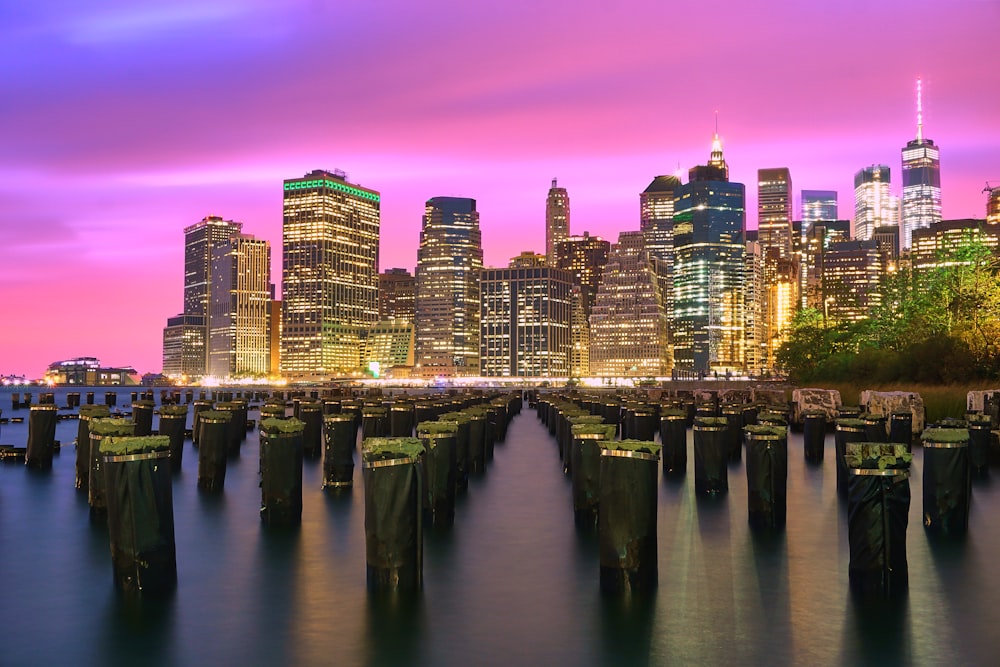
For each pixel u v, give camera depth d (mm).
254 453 33594
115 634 10289
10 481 25266
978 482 25031
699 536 16438
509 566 13922
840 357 113812
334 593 12133
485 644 9883
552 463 30938
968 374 70125
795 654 9562
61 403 142750
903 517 12398
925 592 12234
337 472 22766
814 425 30734
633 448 12367
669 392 82188
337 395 82312
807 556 14625
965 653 9594
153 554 12359
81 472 23672
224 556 14547
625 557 12297
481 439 27719
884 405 39312
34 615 11117
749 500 17859
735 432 30891
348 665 9203
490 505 20609
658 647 9781
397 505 12352
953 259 92500
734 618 10922
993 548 15336
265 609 11328
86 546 15617
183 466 28516
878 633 10305
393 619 10859
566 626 10578
